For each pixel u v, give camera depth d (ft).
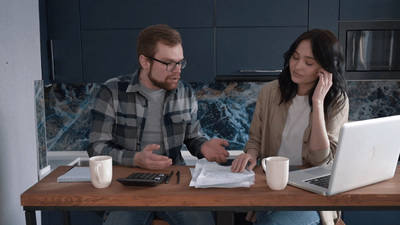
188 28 9.53
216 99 11.39
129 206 4.51
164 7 9.47
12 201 7.00
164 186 4.77
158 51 5.94
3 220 6.65
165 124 6.59
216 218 4.65
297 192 4.51
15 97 7.12
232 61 9.60
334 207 4.44
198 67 9.65
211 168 5.35
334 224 5.79
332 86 5.94
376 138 4.44
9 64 6.89
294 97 6.46
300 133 6.36
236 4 9.41
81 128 11.53
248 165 5.65
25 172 7.57
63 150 11.60
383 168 4.75
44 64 9.37
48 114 11.48
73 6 9.52
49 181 5.04
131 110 6.51
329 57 5.75
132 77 6.54
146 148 5.47
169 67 5.98
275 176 4.53
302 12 9.37
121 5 9.48
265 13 9.41
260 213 5.89
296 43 6.04
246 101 11.38
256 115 6.87
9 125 6.89
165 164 5.32
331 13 9.32
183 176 5.16
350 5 9.28
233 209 4.48
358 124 4.19
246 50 9.55
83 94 11.39
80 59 9.68
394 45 9.33
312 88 6.19
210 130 11.54
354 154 4.29
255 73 9.63
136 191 4.60
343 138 4.11
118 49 9.62
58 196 4.52
